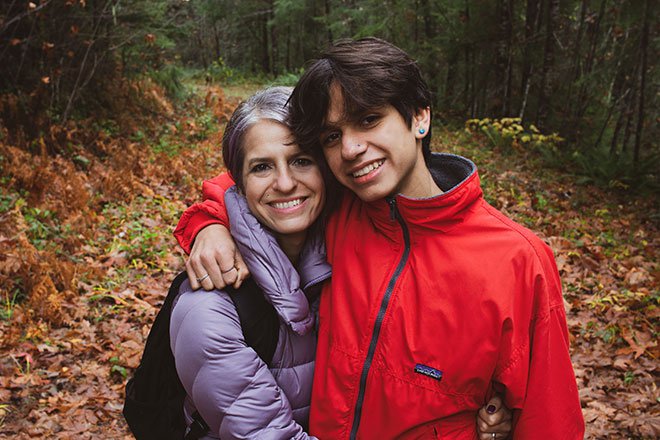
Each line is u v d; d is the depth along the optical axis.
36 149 7.41
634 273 5.66
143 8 9.98
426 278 1.34
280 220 1.45
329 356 1.45
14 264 4.50
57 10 8.30
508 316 1.27
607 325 4.61
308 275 1.54
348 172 1.35
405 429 1.35
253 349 1.43
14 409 3.30
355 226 1.52
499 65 14.37
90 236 5.54
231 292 1.42
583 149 12.27
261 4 27.00
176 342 1.39
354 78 1.25
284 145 1.40
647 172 9.60
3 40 7.81
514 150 11.38
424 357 1.32
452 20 15.34
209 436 1.49
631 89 12.25
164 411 1.57
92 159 7.80
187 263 1.44
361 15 17.61
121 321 4.28
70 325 4.14
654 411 3.56
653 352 4.20
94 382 3.62
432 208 1.34
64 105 8.54
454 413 1.34
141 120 10.09
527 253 1.31
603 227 7.55
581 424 1.40
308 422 1.53
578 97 13.64
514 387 1.30
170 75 12.99
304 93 1.31
